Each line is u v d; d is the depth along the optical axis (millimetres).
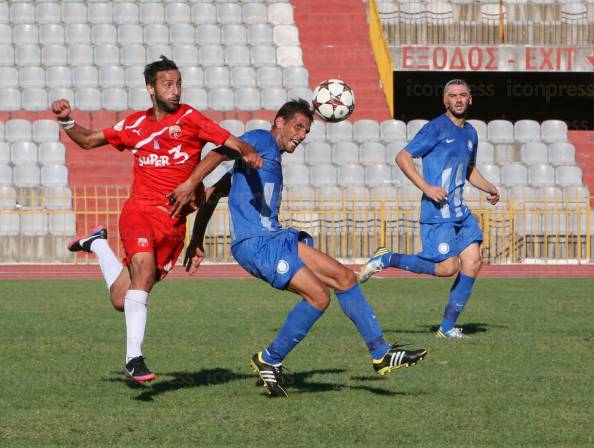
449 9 88812
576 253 68750
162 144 19297
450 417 17281
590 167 77188
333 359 24312
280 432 16062
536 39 86188
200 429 16281
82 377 21516
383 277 57719
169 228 19469
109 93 78000
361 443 15297
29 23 85750
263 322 32844
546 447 15117
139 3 87438
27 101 77750
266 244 19250
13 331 30156
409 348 26500
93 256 65500
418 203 67125
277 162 19672
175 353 25328
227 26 85938
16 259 64625
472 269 28938
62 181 69562
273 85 81812
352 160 73500
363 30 87438
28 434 15898
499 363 23812
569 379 21391
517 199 69312
